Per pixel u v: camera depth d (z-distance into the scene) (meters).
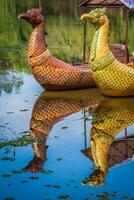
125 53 14.55
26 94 13.80
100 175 8.33
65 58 19.45
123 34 25.56
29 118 11.46
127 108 11.99
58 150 9.45
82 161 8.92
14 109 12.27
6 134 10.34
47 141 9.92
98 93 13.51
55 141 9.91
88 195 7.57
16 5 41.69
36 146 9.64
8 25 31.50
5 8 40.16
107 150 9.44
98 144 9.73
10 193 7.72
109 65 12.55
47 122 11.15
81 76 13.69
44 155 9.21
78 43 23.78
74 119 11.30
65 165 8.76
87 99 12.94
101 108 12.09
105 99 12.91
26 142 9.87
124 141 9.88
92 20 12.70
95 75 12.82
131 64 13.24
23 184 8.02
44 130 10.59
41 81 13.67
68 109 12.12
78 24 30.48
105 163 8.85
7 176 8.32
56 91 13.88
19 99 13.26
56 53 20.86
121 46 15.51
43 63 13.47
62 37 25.73
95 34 12.82
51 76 13.52
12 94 13.88
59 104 12.57
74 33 26.95
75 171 8.51
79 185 7.94
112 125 10.79
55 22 31.83
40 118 11.44
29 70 17.39
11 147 9.61
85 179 8.17
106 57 12.57
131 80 12.61
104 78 12.64
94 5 16.02
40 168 8.63
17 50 22.08
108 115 11.48
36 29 13.61
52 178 8.22
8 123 11.11
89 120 11.20
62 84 13.66
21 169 8.60
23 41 25.14
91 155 9.20
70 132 10.43
